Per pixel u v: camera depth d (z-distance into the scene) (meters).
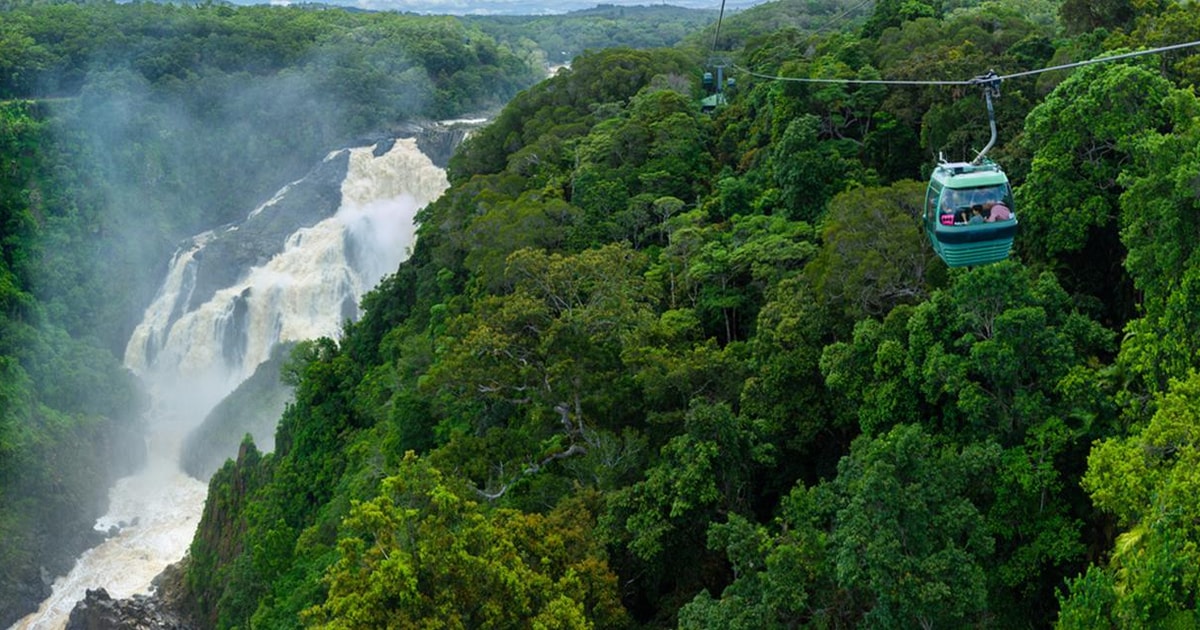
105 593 76.75
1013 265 36.31
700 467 38.31
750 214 64.62
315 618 34.12
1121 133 40.44
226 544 77.88
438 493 33.16
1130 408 33.25
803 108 65.75
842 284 44.28
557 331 46.44
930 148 58.28
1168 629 25.67
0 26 159.88
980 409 34.28
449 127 155.12
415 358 69.31
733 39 146.38
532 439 48.03
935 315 37.03
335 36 178.25
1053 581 34.31
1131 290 41.94
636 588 42.22
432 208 100.44
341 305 125.44
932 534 30.66
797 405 43.31
